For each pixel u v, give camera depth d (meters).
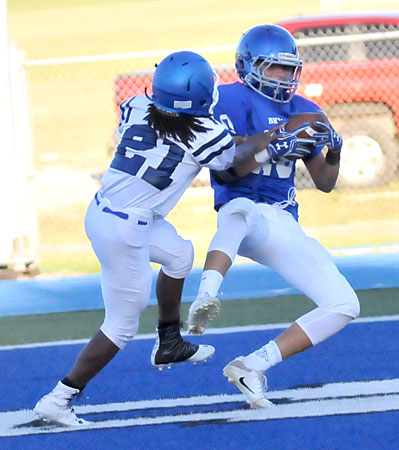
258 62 16.30
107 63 66.50
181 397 17.62
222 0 84.31
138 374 19.42
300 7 80.56
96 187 45.25
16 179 31.36
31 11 86.38
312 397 17.05
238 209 15.62
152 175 15.11
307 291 16.02
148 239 15.62
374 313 24.02
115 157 15.59
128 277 15.43
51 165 49.53
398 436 14.72
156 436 15.38
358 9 77.69
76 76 64.00
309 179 39.66
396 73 38.94
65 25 81.38
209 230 36.72
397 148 39.62
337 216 38.06
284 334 16.06
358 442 14.53
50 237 37.78
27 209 32.09
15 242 31.27
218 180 16.50
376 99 38.94
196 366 19.78
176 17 81.25
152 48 72.38
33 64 32.16
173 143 15.07
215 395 17.61
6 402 18.03
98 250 15.45
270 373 18.83
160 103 15.06
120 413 16.81
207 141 15.02
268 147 15.69
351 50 39.84
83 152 51.69
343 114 39.22
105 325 15.88
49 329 24.53
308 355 20.09
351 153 39.59
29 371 20.41
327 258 16.11
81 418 16.66
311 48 39.78
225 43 72.12
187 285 28.25
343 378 18.27
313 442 14.63
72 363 20.95
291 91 16.44
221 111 16.20
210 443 14.87
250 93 16.53
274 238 15.82
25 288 29.31
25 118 32.22
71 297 27.89
